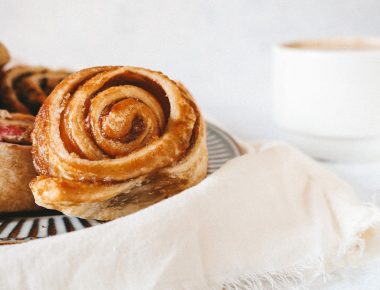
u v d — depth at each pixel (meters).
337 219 0.31
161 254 0.27
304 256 0.29
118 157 0.30
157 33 0.68
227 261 0.28
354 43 0.51
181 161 0.31
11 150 0.32
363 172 0.43
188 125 0.32
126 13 0.67
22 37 0.66
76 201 0.29
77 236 0.27
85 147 0.30
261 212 0.30
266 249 0.29
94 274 0.27
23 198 0.32
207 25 0.68
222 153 0.38
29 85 0.39
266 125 0.54
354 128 0.44
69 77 0.32
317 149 0.46
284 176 0.33
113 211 0.31
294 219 0.31
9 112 0.37
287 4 0.69
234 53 0.69
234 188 0.30
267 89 0.64
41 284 0.27
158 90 0.33
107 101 0.31
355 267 0.29
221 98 0.62
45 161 0.30
